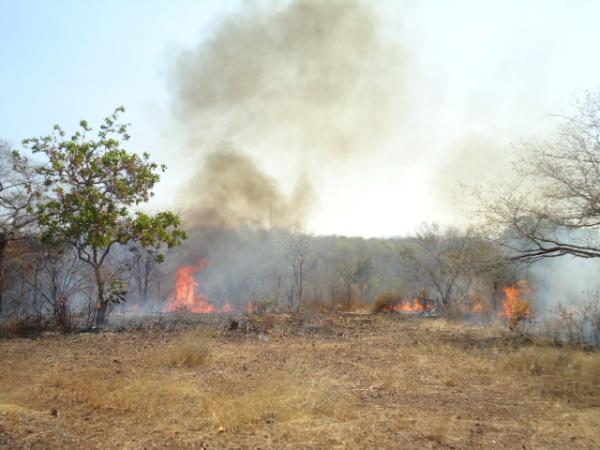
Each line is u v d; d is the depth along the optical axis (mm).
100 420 5828
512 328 14273
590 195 12523
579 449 5391
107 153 15086
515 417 6543
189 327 14406
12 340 12391
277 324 15594
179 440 5203
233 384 7793
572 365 9453
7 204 15086
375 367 9586
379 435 5590
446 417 6395
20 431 5184
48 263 15094
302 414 6176
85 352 10742
